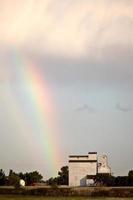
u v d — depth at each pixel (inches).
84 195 4106.8
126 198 3649.1
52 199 3444.9
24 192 4224.9
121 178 5620.1
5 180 5772.6
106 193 4119.1
